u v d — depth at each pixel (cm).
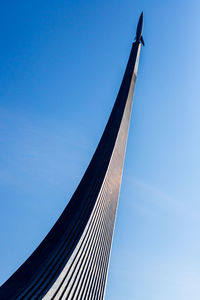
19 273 5441
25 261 5812
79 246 4391
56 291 3484
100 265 5119
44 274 3947
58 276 3603
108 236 6103
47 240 6238
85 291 4150
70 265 3984
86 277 4344
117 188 7694
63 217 6856
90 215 5128
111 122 9669
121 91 10956
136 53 12431
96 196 5847
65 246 4594
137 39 13138
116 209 7300
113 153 7831
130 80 11100
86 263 4497
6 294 4809
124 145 9162
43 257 5616
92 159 8675
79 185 7812
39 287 3628
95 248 5044
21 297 3484
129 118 10144
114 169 7712
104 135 9356
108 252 5862
